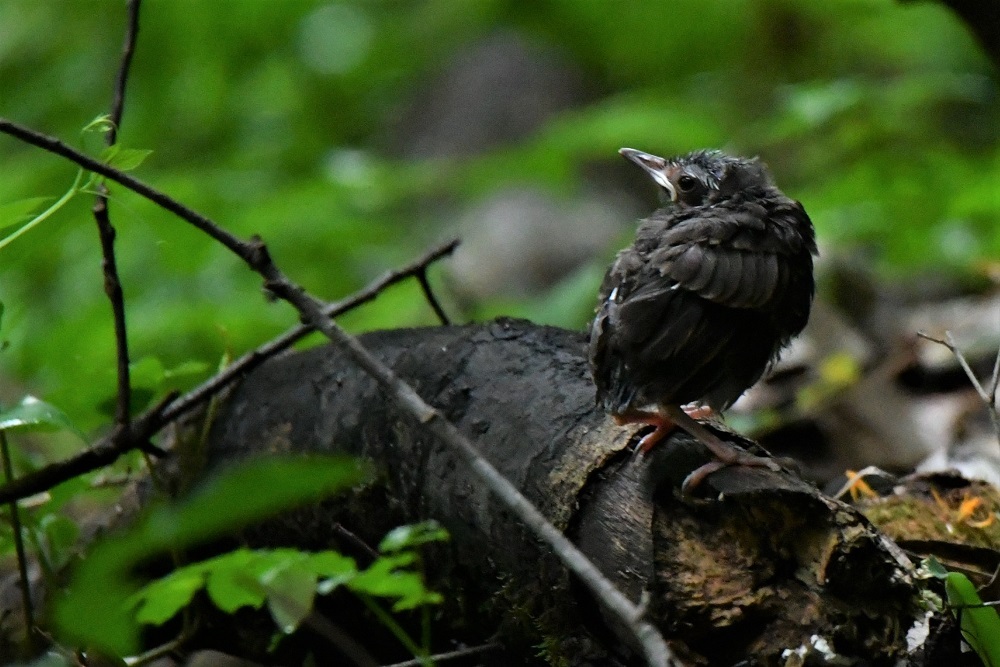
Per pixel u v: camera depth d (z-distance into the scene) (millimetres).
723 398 6414
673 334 5941
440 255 7883
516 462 6102
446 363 6750
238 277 14727
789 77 18453
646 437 5785
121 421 7117
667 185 7852
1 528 7516
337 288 15336
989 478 8367
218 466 7387
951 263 12773
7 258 6906
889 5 17812
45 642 7195
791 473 5773
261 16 18625
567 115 17672
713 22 19688
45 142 6129
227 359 8094
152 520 4328
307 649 7305
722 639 5445
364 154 17531
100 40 18203
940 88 14289
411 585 4930
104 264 6891
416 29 21672
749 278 6055
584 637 5711
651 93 18281
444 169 15992
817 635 5309
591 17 20891
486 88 22531
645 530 5551
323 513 6824
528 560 5961
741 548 5465
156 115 17984
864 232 13430
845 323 10953
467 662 6715
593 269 12672
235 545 7203
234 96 18781
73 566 7551
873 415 9508
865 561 5359
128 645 4492
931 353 10047
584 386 6340
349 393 6980
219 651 7672
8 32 18438
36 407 6227
